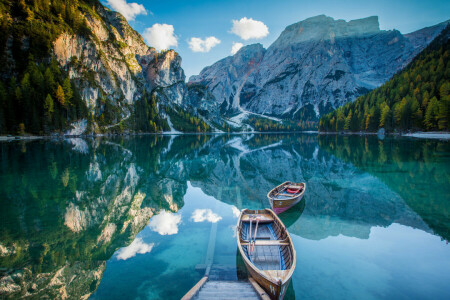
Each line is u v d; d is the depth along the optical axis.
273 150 68.38
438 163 35.47
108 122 135.75
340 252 12.19
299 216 17.56
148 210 19.67
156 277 10.14
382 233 14.37
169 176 33.62
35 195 21.17
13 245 12.58
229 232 15.36
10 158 39.09
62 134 97.00
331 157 48.53
